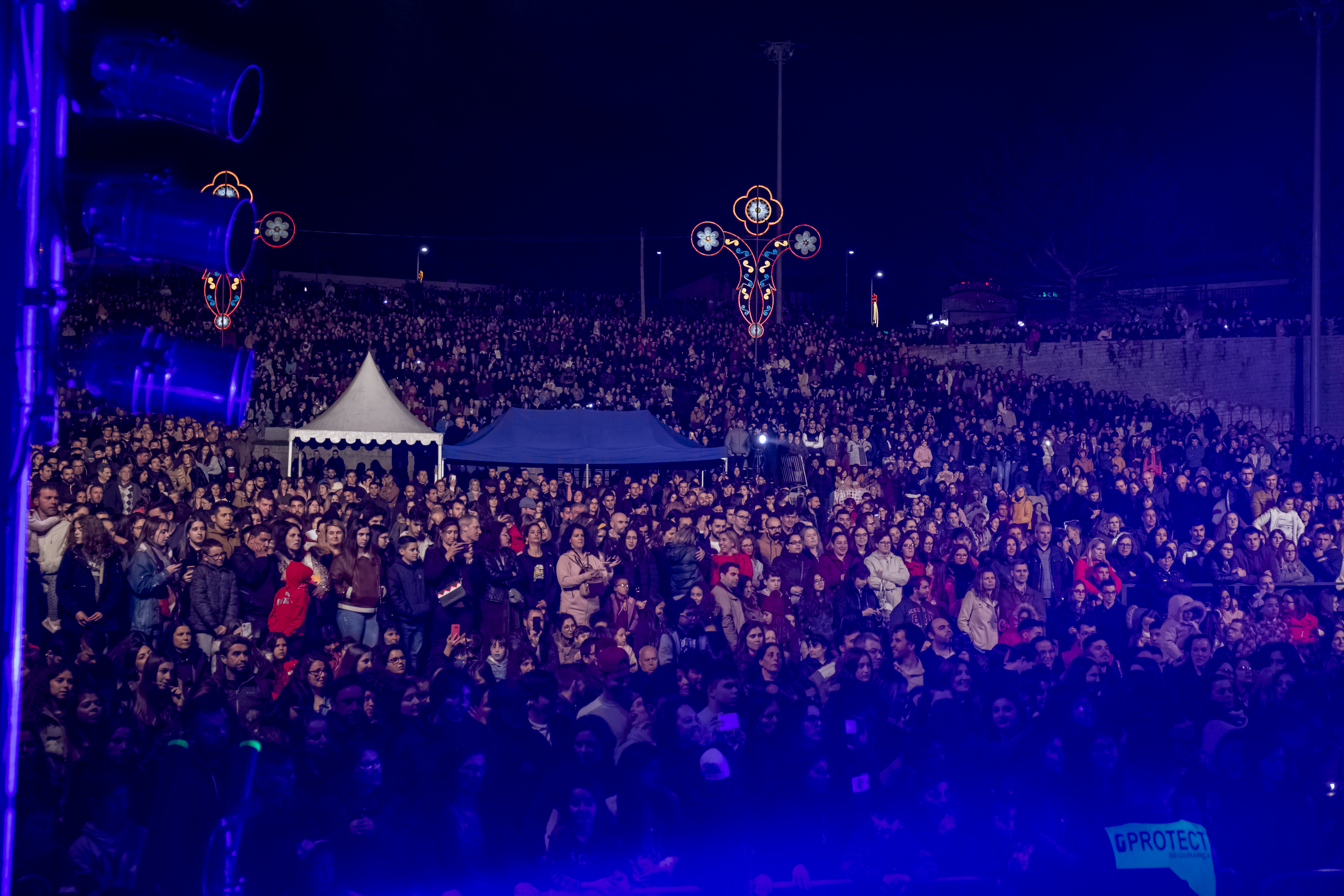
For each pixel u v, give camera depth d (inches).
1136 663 334.6
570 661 345.7
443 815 218.5
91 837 200.4
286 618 336.2
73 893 191.9
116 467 610.2
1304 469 1000.2
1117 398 1311.5
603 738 230.5
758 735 243.8
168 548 379.2
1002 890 229.6
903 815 236.5
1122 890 217.6
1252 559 499.8
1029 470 1011.9
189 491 628.1
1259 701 317.7
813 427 1053.2
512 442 794.2
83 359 112.7
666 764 232.8
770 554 468.1
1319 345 1156.5
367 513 431.2
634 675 277.9
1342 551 525.7
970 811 237.8
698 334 1512.1
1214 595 431.2
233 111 106.8
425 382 1189.7
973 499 734.5
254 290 1579.7
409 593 357.7
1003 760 249.6
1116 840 221.3
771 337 1473.9
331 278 2181.3
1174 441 1099.9
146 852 175.5
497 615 367.6
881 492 808.3
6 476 95.9
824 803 237.9
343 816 208.4
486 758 232.2
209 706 189.9
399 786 224.4
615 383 1273.4
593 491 590.2
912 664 326.6
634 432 817.5
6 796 101.6
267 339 1334.9
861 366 1375.5
